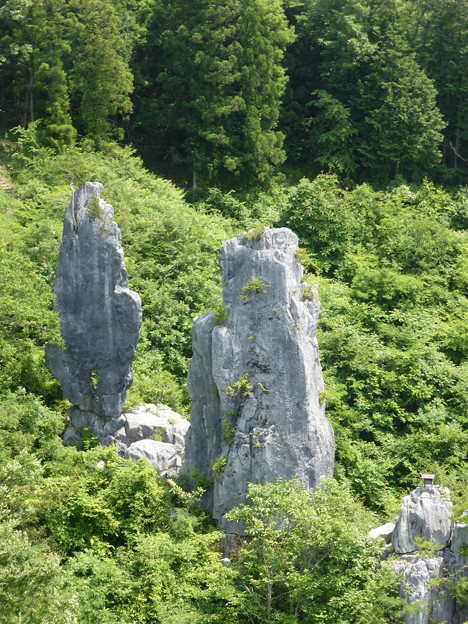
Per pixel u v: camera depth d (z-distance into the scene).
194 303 62.44
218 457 47.09
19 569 34.78
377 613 39.84
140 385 54.03
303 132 85.56
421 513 42.12
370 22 87.00
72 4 79.00
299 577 40.38
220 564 42.56
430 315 64.94
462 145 87.19
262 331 46.41
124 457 49.75
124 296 50.28
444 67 87.00
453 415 56.78
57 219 65.06
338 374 58.03
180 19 81.00
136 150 78.25
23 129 75.06
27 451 42.41
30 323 49.09
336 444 52.00
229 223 71.62
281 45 82.94
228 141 76.12
